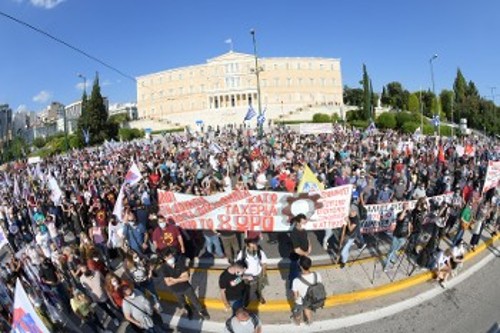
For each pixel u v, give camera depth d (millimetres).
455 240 10727
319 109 93438
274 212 9461
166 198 9867
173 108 112000
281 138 36375
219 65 106375
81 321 8352
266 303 8125
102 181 18734
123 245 9711
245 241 8539
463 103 87438
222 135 50562
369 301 8445
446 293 8891
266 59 106938
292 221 9320
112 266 10656
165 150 33719
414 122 60781
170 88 112188
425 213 10594
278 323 7684
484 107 85562
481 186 14242
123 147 41688
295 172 15375
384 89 109125
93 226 11281
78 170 25953
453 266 9375
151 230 10695
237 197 9500
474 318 7844
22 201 17391
